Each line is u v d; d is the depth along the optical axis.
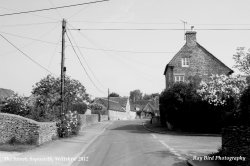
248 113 14.78
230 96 29.98
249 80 21.34
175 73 45.41
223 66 45.16
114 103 99.44
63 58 25.61
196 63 45.53
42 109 26.30
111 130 38.88
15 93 28.61
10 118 19.31
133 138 27.59
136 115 119.50
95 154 17.45
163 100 36.97
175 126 38.00
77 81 33.28
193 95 34.12
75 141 23.34
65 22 25.62
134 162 14.63
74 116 27.70
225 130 13.93
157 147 20.61
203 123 34.97
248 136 11.06
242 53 21.38
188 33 46.34
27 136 19.17
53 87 33.53
